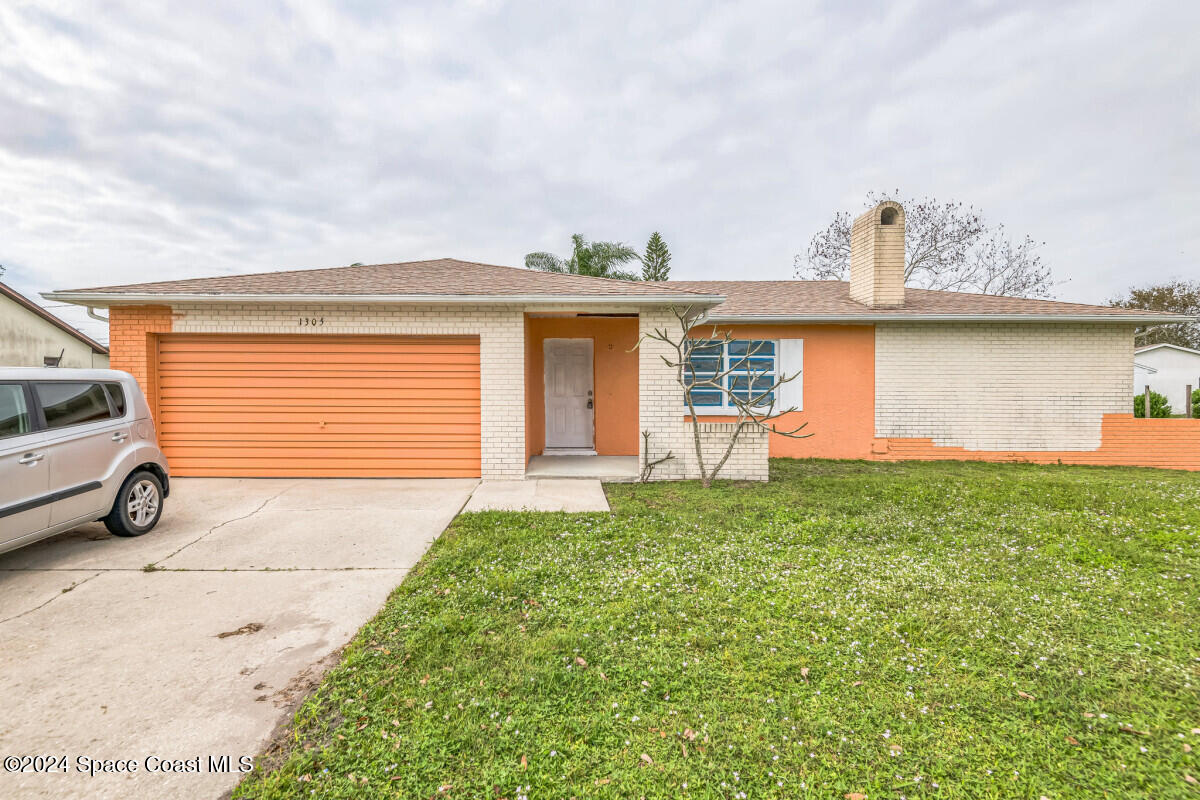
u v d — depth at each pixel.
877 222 11.03
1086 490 7.29
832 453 10.62
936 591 3.78
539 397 10.09
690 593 3.75
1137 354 27.52
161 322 7.45
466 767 2.06
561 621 3.31
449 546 4.78
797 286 13.88
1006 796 1.93
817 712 2.41
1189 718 2.37
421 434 7.80
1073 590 3.82
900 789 1.97
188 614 3.42
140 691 2.56
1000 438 10.53
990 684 2.63
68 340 19.39
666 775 2.02
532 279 8.95
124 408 4.95
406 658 2.86
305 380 7.70
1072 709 2.43
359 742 2.19
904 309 10.80
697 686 2.62
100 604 3.55
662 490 7.30
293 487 7.18
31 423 4.05
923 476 8.59
